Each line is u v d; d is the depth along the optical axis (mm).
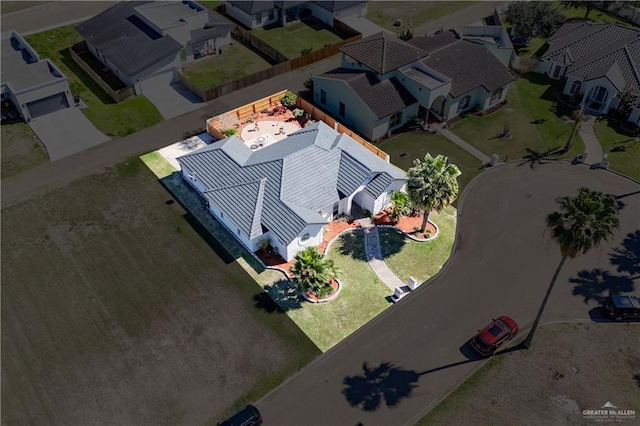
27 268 41500
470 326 38219
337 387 34375
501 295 40344
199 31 66625
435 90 53562
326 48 67188
